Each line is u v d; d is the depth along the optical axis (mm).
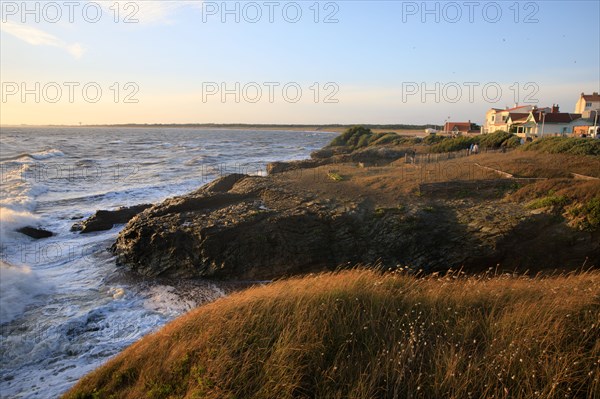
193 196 20656
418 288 7844
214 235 16312
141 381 5957
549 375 5105
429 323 6422
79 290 14250
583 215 15125
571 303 6461
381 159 41750
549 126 52469
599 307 6344
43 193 29641
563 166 22891
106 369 6602
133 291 14406
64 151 65250
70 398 6055
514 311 6488
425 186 19953
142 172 41500
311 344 5871
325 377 5398
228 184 25016
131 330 11141
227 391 5312
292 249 16297
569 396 4891
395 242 16234
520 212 16438
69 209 25328
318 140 134750
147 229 17125
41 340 10273
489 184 19781
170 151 71250
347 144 80938
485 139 43344
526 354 5453
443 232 16188
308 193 20766
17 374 8836
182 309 12820
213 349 6020
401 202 18656
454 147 43344
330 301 6945
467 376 5176
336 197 19797
